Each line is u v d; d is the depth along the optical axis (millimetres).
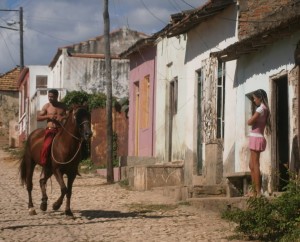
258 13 16297
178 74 21250
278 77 14102
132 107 26547
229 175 15242
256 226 10742
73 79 35438
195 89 19531
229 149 16594
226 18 16984
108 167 22109
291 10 14297
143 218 13609
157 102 23406
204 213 14234
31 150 14305
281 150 14297
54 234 11648
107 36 22688
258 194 12195
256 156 13250
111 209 15180
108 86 22531
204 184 17719
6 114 51906
